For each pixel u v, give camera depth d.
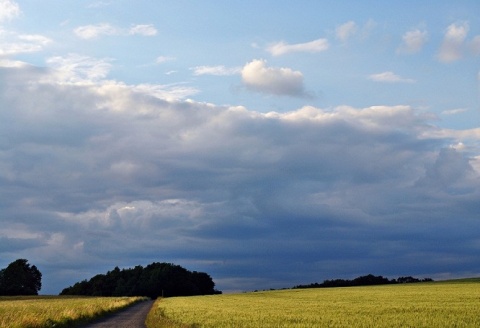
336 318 32.94
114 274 179.12
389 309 39.91
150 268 179.00
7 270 174.38
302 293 90.38
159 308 53.50
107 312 50.00
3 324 28.34
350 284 149.75
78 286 178.25
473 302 47.09
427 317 31.59
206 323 31.00
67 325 33.62
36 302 82.50
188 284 169.12
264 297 81.12
